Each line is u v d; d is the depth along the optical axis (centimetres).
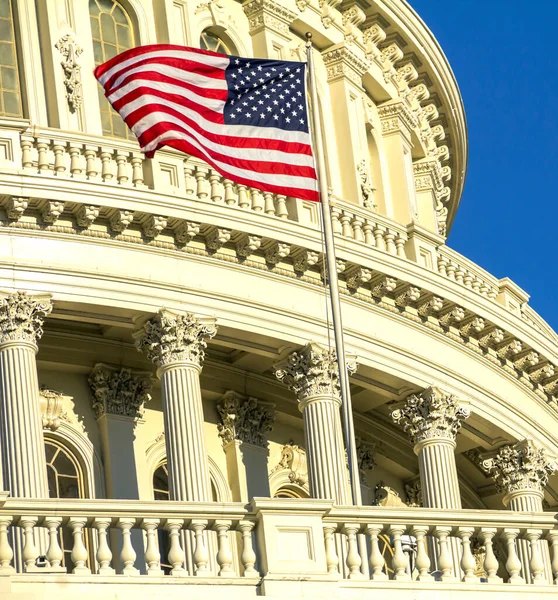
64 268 7344
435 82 9988
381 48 9669
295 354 7819
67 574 5262
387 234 8400
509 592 5772
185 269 7600
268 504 5534
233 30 8862
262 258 7806
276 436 8362
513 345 8544
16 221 7325
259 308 7731
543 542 5959
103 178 7525
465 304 8325
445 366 8306
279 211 7988
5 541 5231
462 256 8706
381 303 8156
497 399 8500
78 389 7831
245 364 8100
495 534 5859
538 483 8612
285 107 7162
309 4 9175
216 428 8175
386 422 8625
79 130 8131
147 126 7119
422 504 8262
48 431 7694
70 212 7381
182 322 7488
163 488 7906
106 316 7494
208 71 7194
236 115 7138
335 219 8194
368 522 5691
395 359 8119
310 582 5506
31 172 7319
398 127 9650
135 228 7519
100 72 7300
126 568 5353
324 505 5597
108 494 7694
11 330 7200
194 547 6022
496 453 8638
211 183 7788
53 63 8169
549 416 8844
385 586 5631
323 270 7919
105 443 7762
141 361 7906
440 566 5778
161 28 8575
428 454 8144
